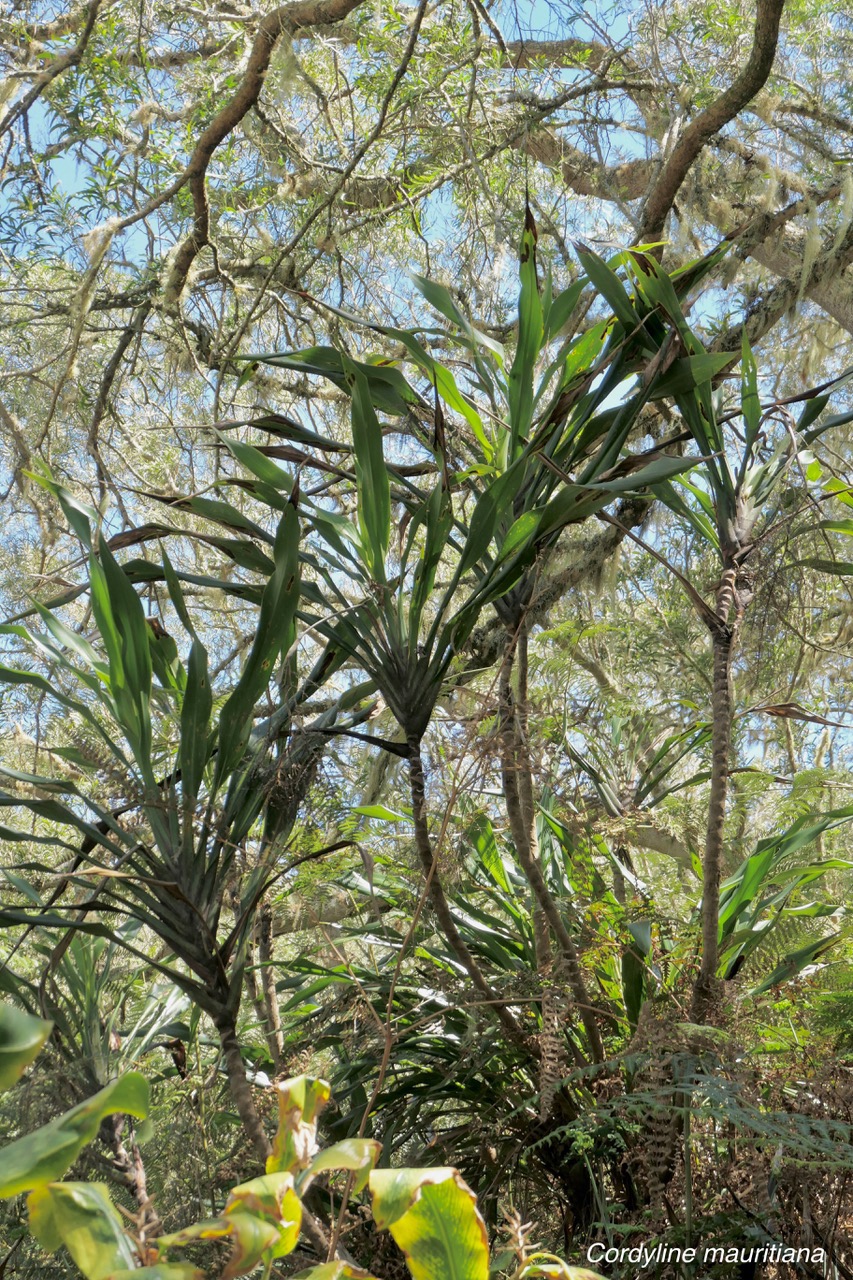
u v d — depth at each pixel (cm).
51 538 377
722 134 363
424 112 338
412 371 360
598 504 171
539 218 374
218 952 150
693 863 230
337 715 199
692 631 343
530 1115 187
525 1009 197
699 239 390
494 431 213
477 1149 189
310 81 340
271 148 362
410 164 359
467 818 188
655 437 334
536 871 178
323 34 365
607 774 247
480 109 357
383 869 225
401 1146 194
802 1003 188
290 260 369
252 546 192
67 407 364
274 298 373
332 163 367
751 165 353
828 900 248
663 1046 155
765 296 315
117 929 201
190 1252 136
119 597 156
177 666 190
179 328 368
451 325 356
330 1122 187
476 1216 78
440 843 152
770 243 361
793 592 247
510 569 172
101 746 162
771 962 187
